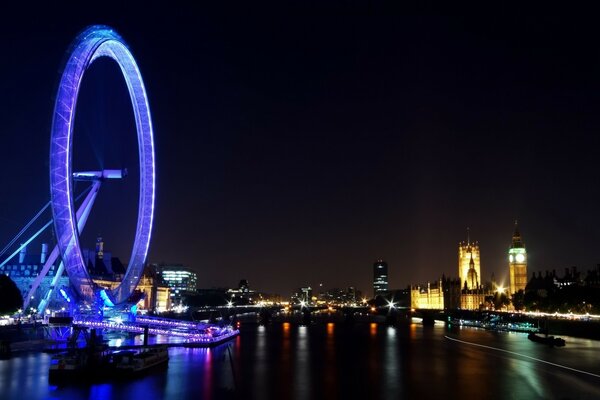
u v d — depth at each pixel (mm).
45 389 127438
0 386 128875
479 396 128625
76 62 174125
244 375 151500
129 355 152000
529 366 171375
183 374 149750
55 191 170750
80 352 145625
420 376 153375
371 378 150125
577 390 134750
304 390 133875
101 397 121812
